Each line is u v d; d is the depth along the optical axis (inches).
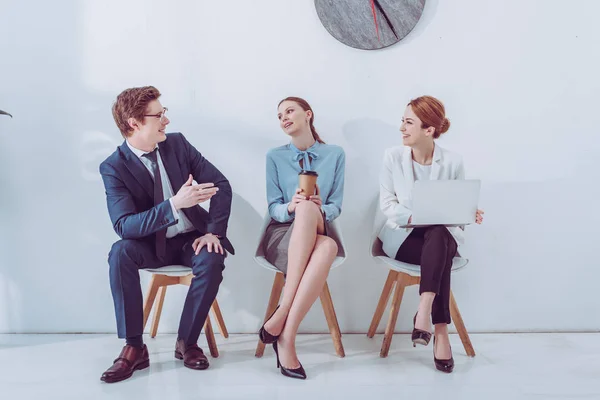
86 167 90.3
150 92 74.0
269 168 83.5
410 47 89.7
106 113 90.0
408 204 79.4
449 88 90.0
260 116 90.6
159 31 89.7
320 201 76.5
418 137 78.2
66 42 89.4
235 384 66.6
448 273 72.2
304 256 70.6
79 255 91.0
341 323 91.9
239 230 91.6
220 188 79.2
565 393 63.6
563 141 90.1
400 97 90.2
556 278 91.0
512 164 90.4
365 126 90.4
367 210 91.1
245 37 89.8
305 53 90.0
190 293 72.2
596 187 90.4
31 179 90.2
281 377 69.2
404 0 88.7
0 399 62.2
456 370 71.8
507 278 91.1
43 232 90.7
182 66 90.0
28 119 89.7
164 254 73.7
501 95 89.9
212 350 77.8
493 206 90.7
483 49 89.6
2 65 89.4
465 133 90.3
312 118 85.8
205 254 72.0
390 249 80.0
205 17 89.7
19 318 91.4
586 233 90.7
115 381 67.3
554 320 91.2
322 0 88.7
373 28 89.0
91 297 91.4
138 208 75.1
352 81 90.1
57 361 76.2
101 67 89.7
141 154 75.4
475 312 91.4
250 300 91.9
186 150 80.9
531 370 71.7
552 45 89.4
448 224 72.8
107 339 87.7
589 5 89.0
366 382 67.3
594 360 76.0
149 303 78.4
